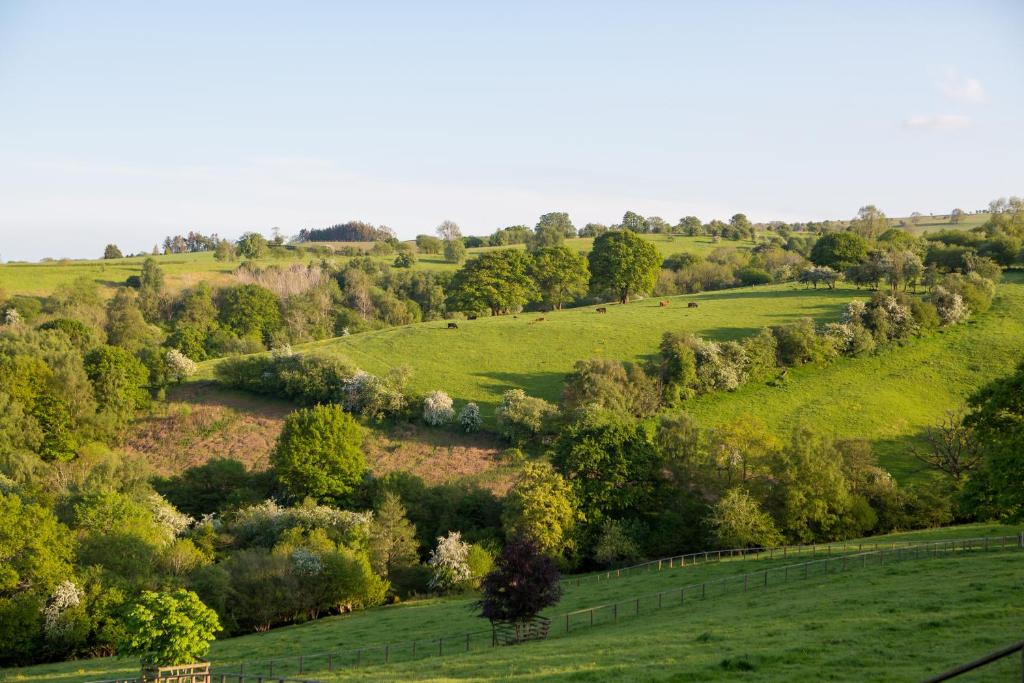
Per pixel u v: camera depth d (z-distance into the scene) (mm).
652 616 47719
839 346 113562
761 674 29422
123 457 92625
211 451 94625
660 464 79188
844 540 69500
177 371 113625
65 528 59719
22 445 89625
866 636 33406
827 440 78188
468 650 44938
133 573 60031
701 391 104438
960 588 40719
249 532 72500
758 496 73125
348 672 40781
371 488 82188
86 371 103375
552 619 50938
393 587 69625
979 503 51219
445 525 76625
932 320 118062
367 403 100688
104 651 56562
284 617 63875
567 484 74875
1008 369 107250
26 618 53125
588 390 97500
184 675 36469
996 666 27469
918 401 101938
